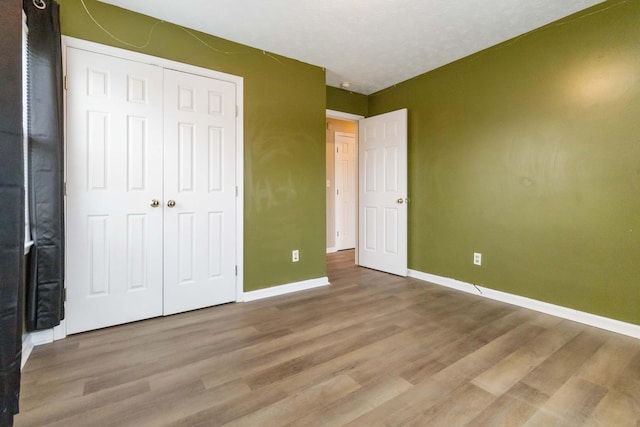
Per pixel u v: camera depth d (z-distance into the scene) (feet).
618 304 7.32
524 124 8.91
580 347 6.58
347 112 13.52
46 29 6.05
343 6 7.46
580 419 4.46
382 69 11.30
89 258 7.27
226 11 7.67
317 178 11.04
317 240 11.10
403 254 12.32
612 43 7.27
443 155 11.12
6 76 3.09
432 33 8.74
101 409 4.63
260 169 9.76
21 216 3.32
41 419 4.40
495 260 9.73
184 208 8.49
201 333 7.26
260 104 9.70
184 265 8.55
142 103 7.83
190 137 8.54
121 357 6.15
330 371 5.68
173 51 8.23
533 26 8.45
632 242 7.11
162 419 4.43
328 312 8.61
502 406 4.73
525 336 7.11
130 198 7.73
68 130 6.95
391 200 12.69
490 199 9.80
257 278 9.78
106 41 7.36
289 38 9.00
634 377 5.48
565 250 8.18
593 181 7.66
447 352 6.37
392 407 4.70
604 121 7.45
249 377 5.49
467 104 10.33
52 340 6.78
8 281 3.17
